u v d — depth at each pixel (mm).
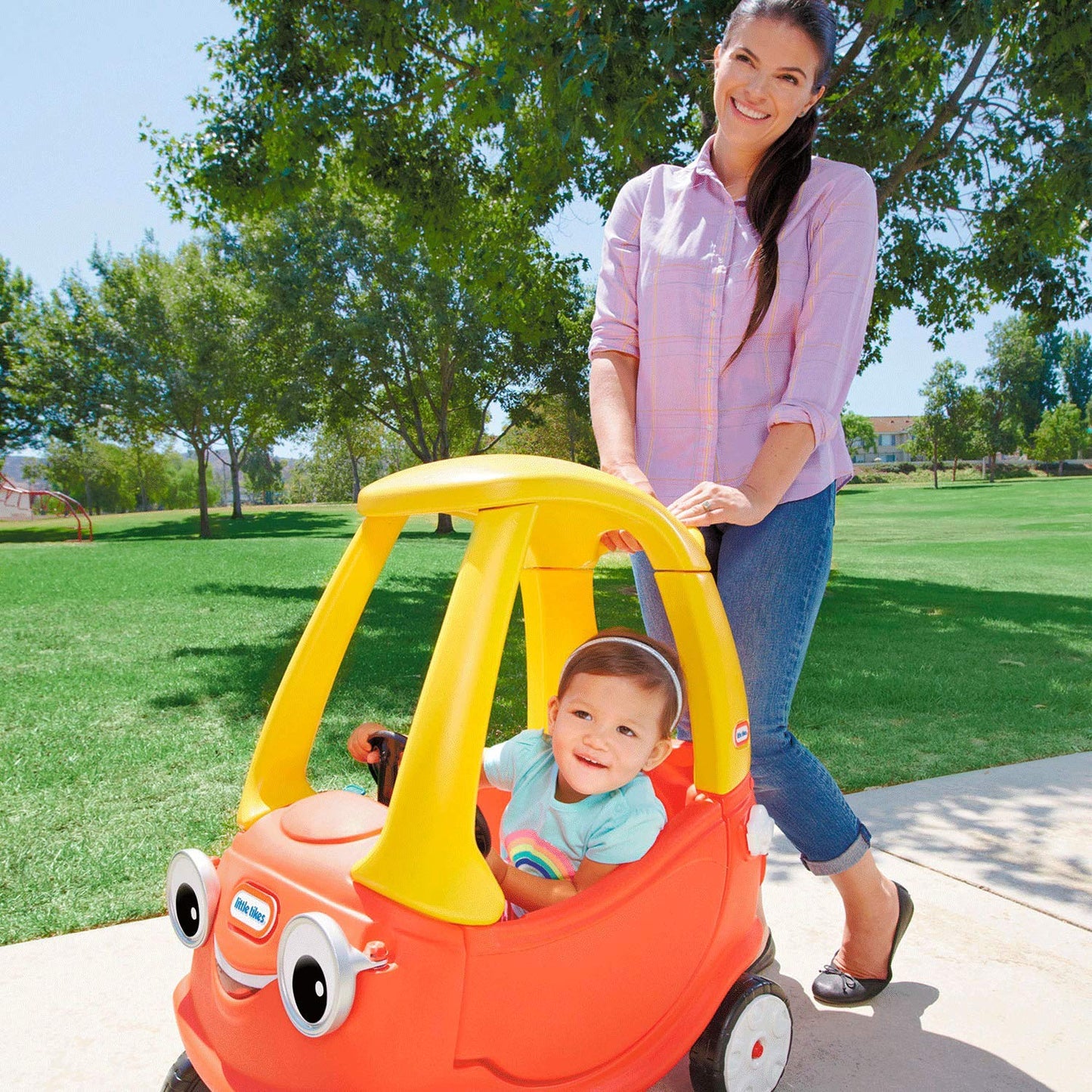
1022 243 10484
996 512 31594
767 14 1709
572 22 6457
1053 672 6023
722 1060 1608
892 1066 1864
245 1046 1333
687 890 1567
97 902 2559
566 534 1815
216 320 27391
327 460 61062
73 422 29047
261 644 6965
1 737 4285
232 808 3344
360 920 1244
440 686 1304
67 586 10914
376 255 23703
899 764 3928
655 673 1668
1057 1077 1835
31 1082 1785
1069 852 2943
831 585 11828
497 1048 1305
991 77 9102
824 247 1848
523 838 1794
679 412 1945
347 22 9375
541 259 11883
